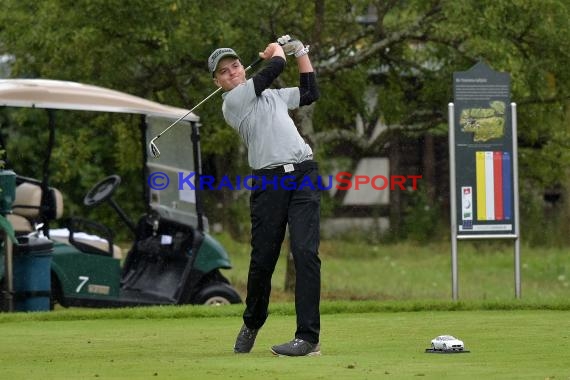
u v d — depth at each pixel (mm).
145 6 32531
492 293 38250
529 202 57906
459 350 16594
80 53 33812
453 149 29188
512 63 33406
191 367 14969
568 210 58250
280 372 14289
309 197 16391
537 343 17844
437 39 34812
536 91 35281
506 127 29422
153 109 30234
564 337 18797
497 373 13984
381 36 35844
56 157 39469
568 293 37781
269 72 16578
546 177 40719
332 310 24891
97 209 50469
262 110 16531
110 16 32781
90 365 15469
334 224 62344
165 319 24016
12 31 35625
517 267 29531
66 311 24797
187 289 30234
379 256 55031
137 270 31719
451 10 32812
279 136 16391
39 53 36000
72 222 29609
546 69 35031
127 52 33938
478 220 29266
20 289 28156
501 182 29359
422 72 36875
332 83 37438
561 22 34062
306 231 16297
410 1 34719
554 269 48531
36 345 18594
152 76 36281
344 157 56688
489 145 29328
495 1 32844
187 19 32750
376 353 16672
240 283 41094
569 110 38312
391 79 37938
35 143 49906
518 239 29438
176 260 31047
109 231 30000
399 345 17953
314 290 16297
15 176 26625
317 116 38906
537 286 42156
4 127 49875
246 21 33250
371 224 62438
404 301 26297
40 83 29469
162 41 32219
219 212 54906
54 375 14344
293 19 35969
